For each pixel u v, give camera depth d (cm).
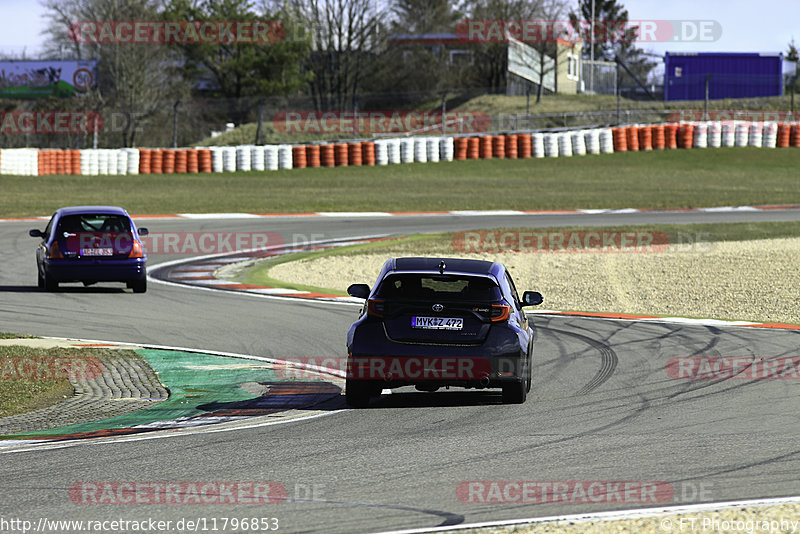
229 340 5416
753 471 2695
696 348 5125
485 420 3444
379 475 2672
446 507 2358
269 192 15425
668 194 15412
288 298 7075
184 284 7788
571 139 19838
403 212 13312
